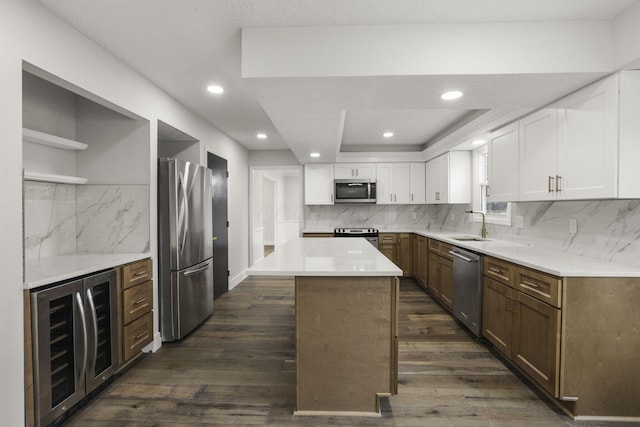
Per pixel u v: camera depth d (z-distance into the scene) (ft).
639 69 5.90
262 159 18.92
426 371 7.84
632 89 5.94
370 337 6.31
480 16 5.92
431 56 6.13
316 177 18.22
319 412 6.34
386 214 19.02
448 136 13.56
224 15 5.85
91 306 6.45
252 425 5.98
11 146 5.07
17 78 5.17
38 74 5.82
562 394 6.09
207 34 6.49
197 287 10.59
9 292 5.03
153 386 7.24
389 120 13.17
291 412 6.37
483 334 9.17
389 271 6.04
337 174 18.11
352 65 6.19
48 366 5.53
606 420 6.07
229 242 15.61
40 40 5.56
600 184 6.32
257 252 21.91
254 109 11.21
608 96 6.13
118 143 8.73
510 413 6.29
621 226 6.84
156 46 6.96
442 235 13.93
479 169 13.89
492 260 8.61
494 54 6.10
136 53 7.26
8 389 5.01
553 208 8.94
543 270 6.47
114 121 8.72
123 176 8.77
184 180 9.84
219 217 14.25
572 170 7.04
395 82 6.51
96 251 8.77
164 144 12.09
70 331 6.06
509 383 7.32
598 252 7.41
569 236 8.32
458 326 10.76
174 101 10.09
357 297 6.30
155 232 9.04
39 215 7.68
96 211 8.77
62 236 8.34
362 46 6.19
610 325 6.05
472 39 6.13
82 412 6.31
